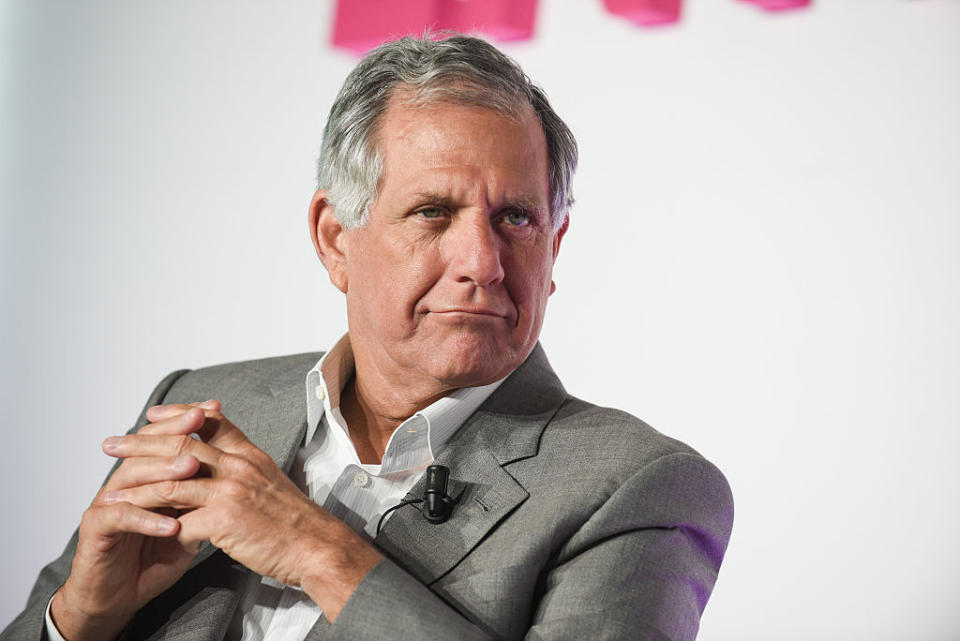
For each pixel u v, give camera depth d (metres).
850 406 10.91
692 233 11.67
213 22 14.38
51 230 14.84
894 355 10.77
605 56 12.20
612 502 5.00
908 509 10.61
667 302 11.72
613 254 11.99
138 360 14.12
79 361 14.41
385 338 5.34
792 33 11.38
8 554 14.29
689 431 11.50
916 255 10.76
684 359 11.59
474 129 5.23
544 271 5.46
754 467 11.21
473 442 5.49
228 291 13.78
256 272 13.67
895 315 10.79
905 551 10.60
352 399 6.00
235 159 13.98
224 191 14.00
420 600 4.57
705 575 5.20
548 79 12.45
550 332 12.18
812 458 11.00
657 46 11.96
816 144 11.21
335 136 5.62
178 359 13.91
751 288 11.38
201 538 4.80
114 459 14.06
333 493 5.56
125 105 14.73
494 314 5.18
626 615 4.71
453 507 5.23
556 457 5.36
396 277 5.23
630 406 11.76
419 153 5.23
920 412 10.64
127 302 14.29
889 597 10.62
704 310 11.55
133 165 14.55
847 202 11.05
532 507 5.14
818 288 11.10
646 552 4.94
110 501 4.91
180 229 14.16
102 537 4.95
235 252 13.83
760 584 11.10
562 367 12.09
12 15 15.41
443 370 5.18
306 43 13.76
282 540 4.72
